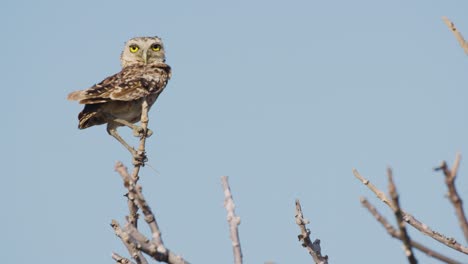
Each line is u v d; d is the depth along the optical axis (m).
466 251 8.46
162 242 6.91
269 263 5.71
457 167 5.20
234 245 7.21
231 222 7.32
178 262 6.91
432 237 8.55
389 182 5.20
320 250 9.59
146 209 6.95
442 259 5.27
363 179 8.80
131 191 6.89
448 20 7.07
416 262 5.26
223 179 7.58
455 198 5.17
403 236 5.20
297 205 9.70
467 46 6.97
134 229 6.86
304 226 9.57
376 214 5.25
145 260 8.44
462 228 5.13
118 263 9.02
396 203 5.18
